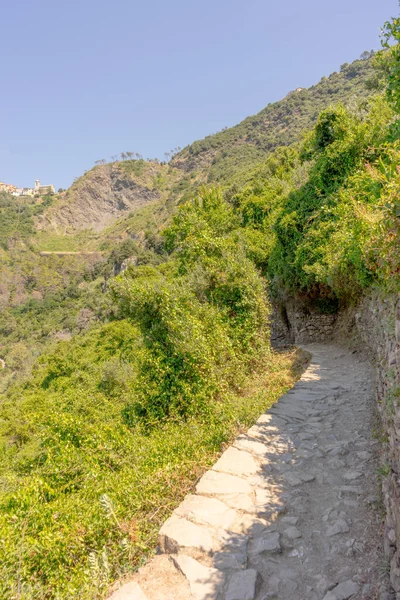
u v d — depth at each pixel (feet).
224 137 512.63
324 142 45.44
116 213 542.57
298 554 10.14
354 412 20.30
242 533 11.02
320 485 13.48
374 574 9.13
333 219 37.86
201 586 9.11
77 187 558.15
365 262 20.30
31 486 14.24
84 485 16.47
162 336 27.86
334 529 10.97
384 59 21.90
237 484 13.66
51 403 59.11
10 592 9.81
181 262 50.88
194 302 34.76
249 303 36.17
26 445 52.60
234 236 62.23
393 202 11.93
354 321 40.22
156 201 499.10
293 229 48.55
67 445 18.98
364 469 14.03
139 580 9.61
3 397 105.60
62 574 10.84
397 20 20.11
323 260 36.83
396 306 11.94
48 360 91.40
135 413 26.53
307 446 16.60
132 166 569.64
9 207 507.30
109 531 12.24
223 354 30.32
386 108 35.68
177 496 13.93
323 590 8.86
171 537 10.79
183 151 593.01
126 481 15.08
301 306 53.67
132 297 28.96
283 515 11.85
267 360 35.76
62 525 12.80
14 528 11.75
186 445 18.11
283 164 115.44
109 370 50.96
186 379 25.84
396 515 8.67
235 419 20.33
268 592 8.89
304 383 27.09
